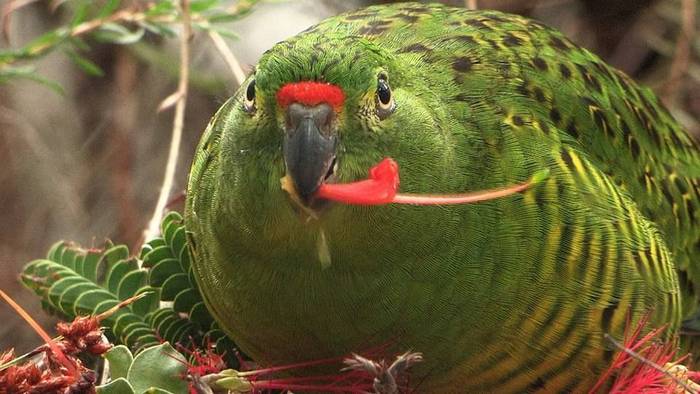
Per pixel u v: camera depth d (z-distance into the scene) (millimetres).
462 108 8727
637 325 9164
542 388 9016
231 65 11383
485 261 8477
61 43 11031
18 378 7523
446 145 8328
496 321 8609
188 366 8289
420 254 8234
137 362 8117
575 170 9000
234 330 8977
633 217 9344
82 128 14328
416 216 8094
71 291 9695
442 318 8477
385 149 7758
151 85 14039
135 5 11578
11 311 13703
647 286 9242
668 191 10422
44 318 13523
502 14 10133
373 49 7914
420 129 8039
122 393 7859
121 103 13969
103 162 14078
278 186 7680
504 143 8742
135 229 13648
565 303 8750
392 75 8016
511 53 9445
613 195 9234
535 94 9289
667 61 14141
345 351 8602
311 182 7371
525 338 8719
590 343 8930
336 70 7555
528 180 8703
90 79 14422
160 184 13836
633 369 9188
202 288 9078
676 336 9828
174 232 9703
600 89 9945
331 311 8359
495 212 8523
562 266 8719
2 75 10977
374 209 7887
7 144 14250
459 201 7473
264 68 7641
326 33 8148
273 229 7902
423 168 8047
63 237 13961
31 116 14375
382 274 8227
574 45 10148
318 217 7652
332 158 7480
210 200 8570
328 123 7484
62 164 14219
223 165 8102
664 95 13320
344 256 8062
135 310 9695
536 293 8648
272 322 8555
